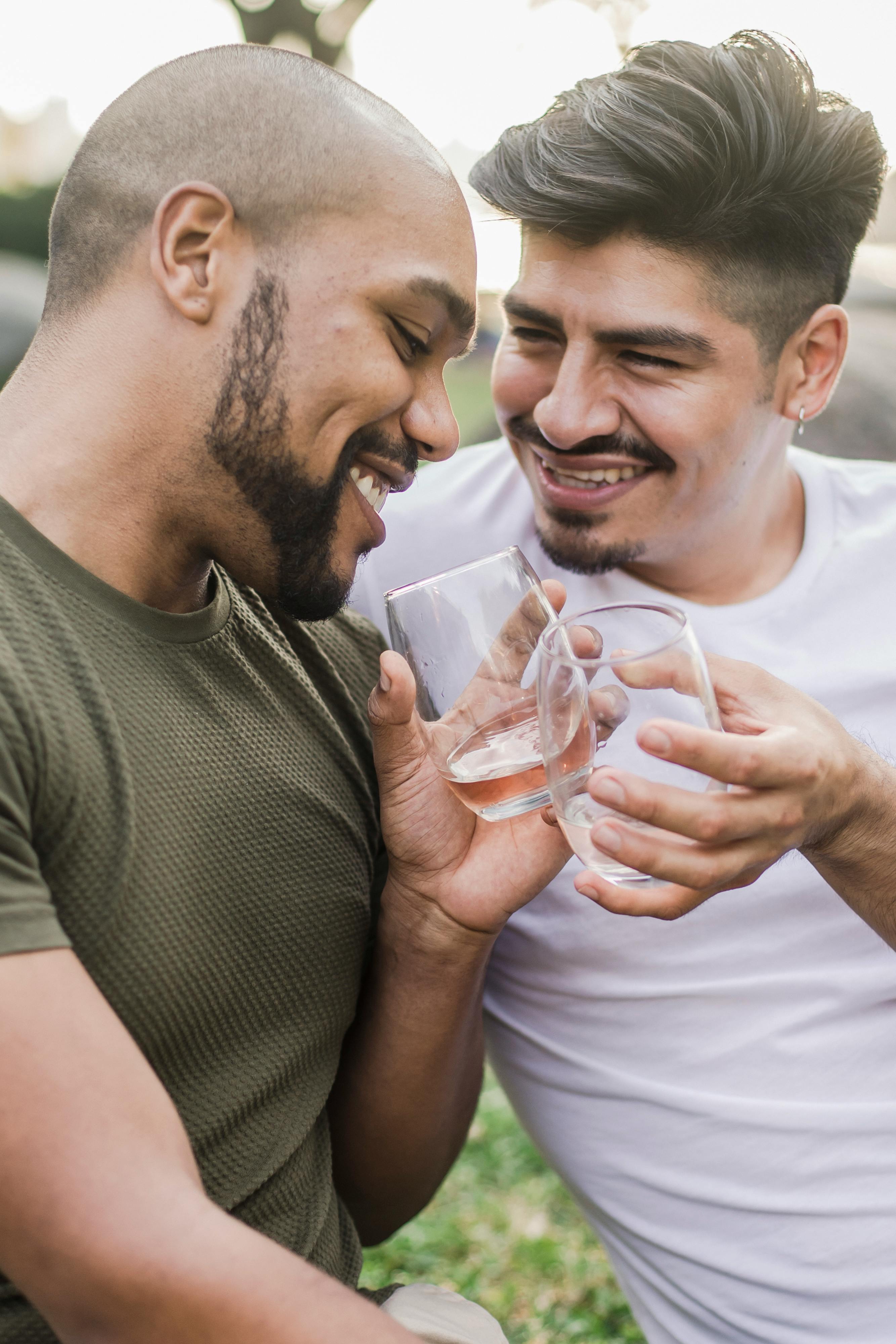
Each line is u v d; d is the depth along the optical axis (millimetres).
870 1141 1581
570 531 1654
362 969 1414
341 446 1219
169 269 1158
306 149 1157
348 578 1301
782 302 1562
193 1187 879
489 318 6250
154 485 1201
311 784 1331
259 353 1174
